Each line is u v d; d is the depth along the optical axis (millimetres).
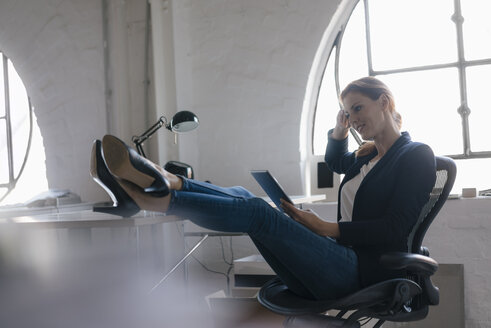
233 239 3797
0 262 3225
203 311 2627
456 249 3201
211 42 3902
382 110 1758
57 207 3707
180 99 3879
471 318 3156
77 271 2967
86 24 4180
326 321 1480
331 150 2225
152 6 3857
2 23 4570
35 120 4723
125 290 2416
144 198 1514
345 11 3717
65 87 4336
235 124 3865
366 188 1686
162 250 3732
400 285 1450
